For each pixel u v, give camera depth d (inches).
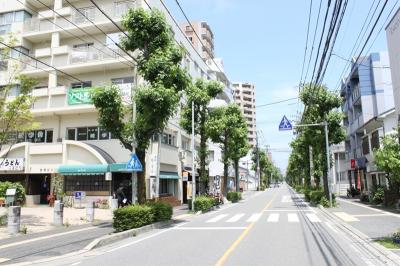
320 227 619.2
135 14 688.4
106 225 713.6
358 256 370.6
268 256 369.7
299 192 2421.3
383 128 1162.6
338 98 1125.7
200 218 828.6
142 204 663.8
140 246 452.8
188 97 1133.7
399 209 902.4
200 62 1820.9
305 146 1574.8
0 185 1104.2
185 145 1571.1
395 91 919.0
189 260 354.9
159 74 672.4
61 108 1200.2
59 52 1257.4
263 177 4010.8
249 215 875.4
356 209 951.0
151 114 657.6
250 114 4731.8
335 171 2171.5
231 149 1396.4
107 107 656.4
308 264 332.2
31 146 1194.0
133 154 652.1
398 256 353.1
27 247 465.4
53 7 1368.1
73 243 494.3
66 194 1170.0
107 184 1138.0
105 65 1203.2
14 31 1337.4
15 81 1017.5
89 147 1123.9
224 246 434.9
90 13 1280.8
